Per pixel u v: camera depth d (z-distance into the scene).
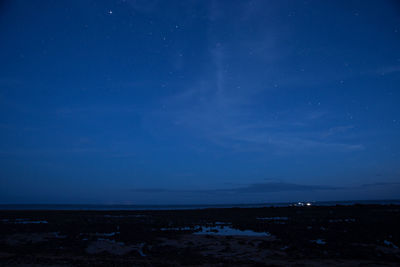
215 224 35.25
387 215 40.31
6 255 15.88
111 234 25.70
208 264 13.77
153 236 23.83
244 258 15.15
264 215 50.41
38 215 54.97
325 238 21.53
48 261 14.05
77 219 43.97
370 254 15.70
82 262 13.88
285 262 14.01
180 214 58.78
